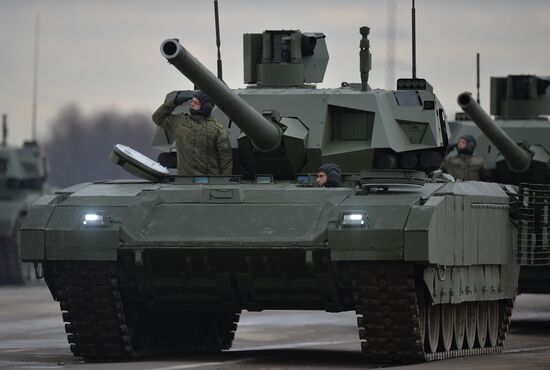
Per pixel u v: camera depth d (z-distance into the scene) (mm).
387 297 69562
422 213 68938
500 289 82375
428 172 81562
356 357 76375
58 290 74188
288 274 71500
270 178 77000
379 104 80500
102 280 72750
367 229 68875
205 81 73000
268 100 81312
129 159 76438
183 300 74250
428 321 73062
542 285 101938
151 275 72688
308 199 72312
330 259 69812
